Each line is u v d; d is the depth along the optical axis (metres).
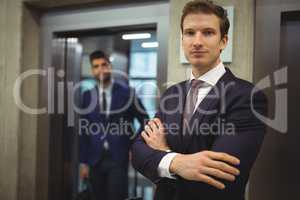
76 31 2.31
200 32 1.15
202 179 1.01
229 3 1.66
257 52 1.67
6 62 2.33
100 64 2.32
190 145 1.14
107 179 2.32
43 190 2.39
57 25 2.35
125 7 2.08
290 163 1.65
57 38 2.40
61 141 2.42
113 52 2.28
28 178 2.36
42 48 2.40
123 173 2.29
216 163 1.01
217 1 1.68
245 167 1.04
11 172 2.31
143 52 2.17
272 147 1.66
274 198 1.66
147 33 2.15
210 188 1.03
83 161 2.39
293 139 1.65
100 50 2.33
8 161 2.32
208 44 1.15
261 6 1.67
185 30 1.18
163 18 1.95
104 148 2.31
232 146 1.05
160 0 1.96
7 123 2.33
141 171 1.16
